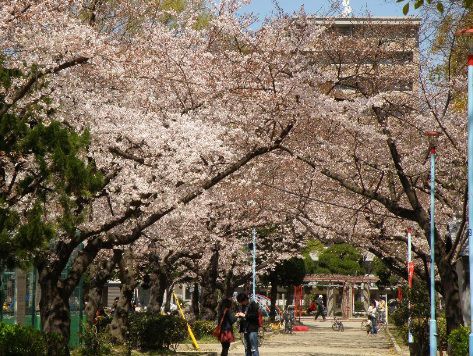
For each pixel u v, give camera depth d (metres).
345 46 19.38
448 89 18.39
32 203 11.46
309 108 16.33
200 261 35.03
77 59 13.54
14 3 13.23
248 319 19.84
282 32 16.73
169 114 15.86
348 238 21.53
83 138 11.59
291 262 49.28
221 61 16.84
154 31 16.81
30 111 11.95
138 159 15.23
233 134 16.62
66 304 15.95
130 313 28.27
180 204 15.59
